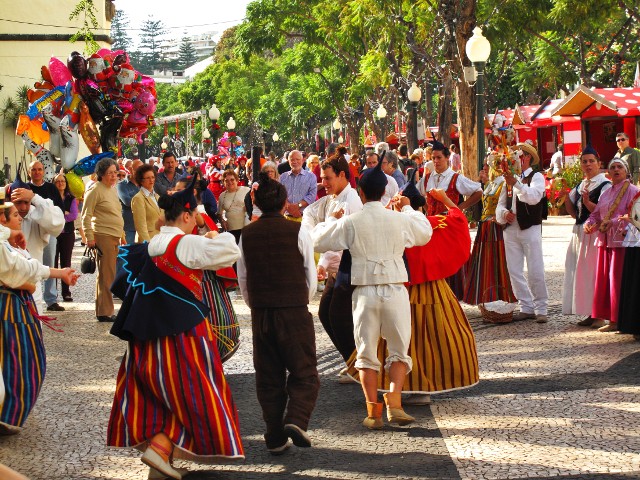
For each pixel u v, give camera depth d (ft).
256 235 20.06
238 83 306.35
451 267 23.59
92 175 55.26
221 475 19.16
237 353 30.96
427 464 19.13
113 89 57.16
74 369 29.43
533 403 23.34
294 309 19.92
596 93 83.97
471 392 24.77
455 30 75.15
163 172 44.65
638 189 30.25
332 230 21.68
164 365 18.15
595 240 31.83
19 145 123.75
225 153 129.80
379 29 108.47
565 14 108.78
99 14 123.95
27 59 123.03
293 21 160.45
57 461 20.33
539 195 33.24
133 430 18.15
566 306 33.24
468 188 32.91
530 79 140.97
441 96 95.35
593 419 21.68
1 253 21.15
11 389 21.66
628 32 118.83
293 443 20.15
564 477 17.94
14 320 22.03
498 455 19.45
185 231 19.30
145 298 18.49
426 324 23.41
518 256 34.27
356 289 21.72
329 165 26.94
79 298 45.83
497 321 34.22
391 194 38.86
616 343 29.78
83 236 37.60
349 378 26.32
